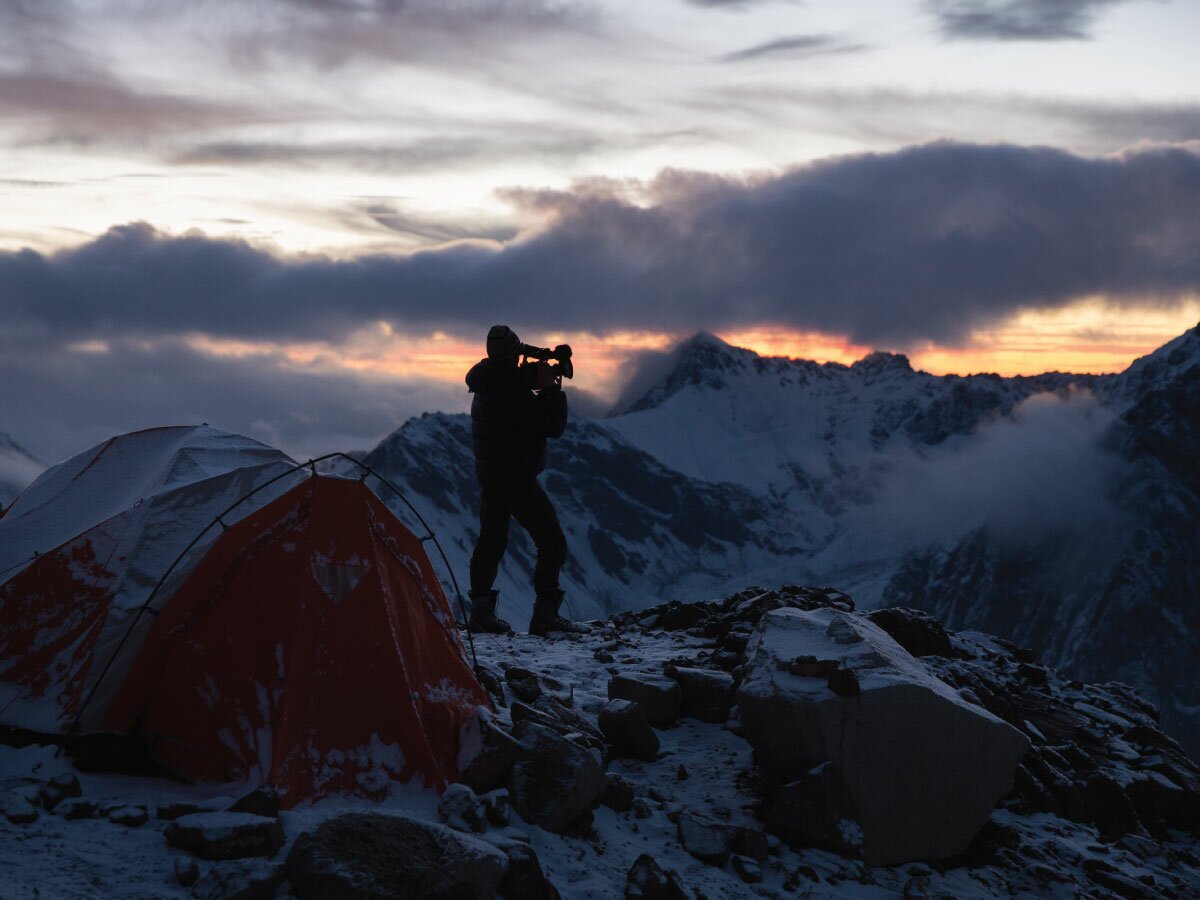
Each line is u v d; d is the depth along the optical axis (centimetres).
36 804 353
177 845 332
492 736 407
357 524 429
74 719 393
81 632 411
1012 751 452
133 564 418
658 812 439
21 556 450
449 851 325
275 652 401
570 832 401
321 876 309
